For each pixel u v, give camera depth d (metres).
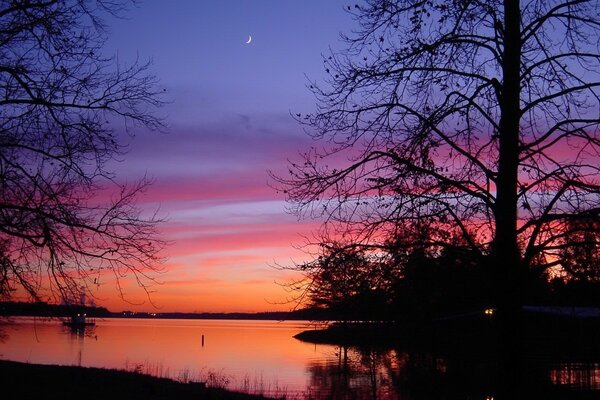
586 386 25.56
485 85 11.18
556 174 10.85
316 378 37.09
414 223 10.76
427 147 10.92
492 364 30.33
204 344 89.56
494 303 11.80
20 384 21.02
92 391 21.44
